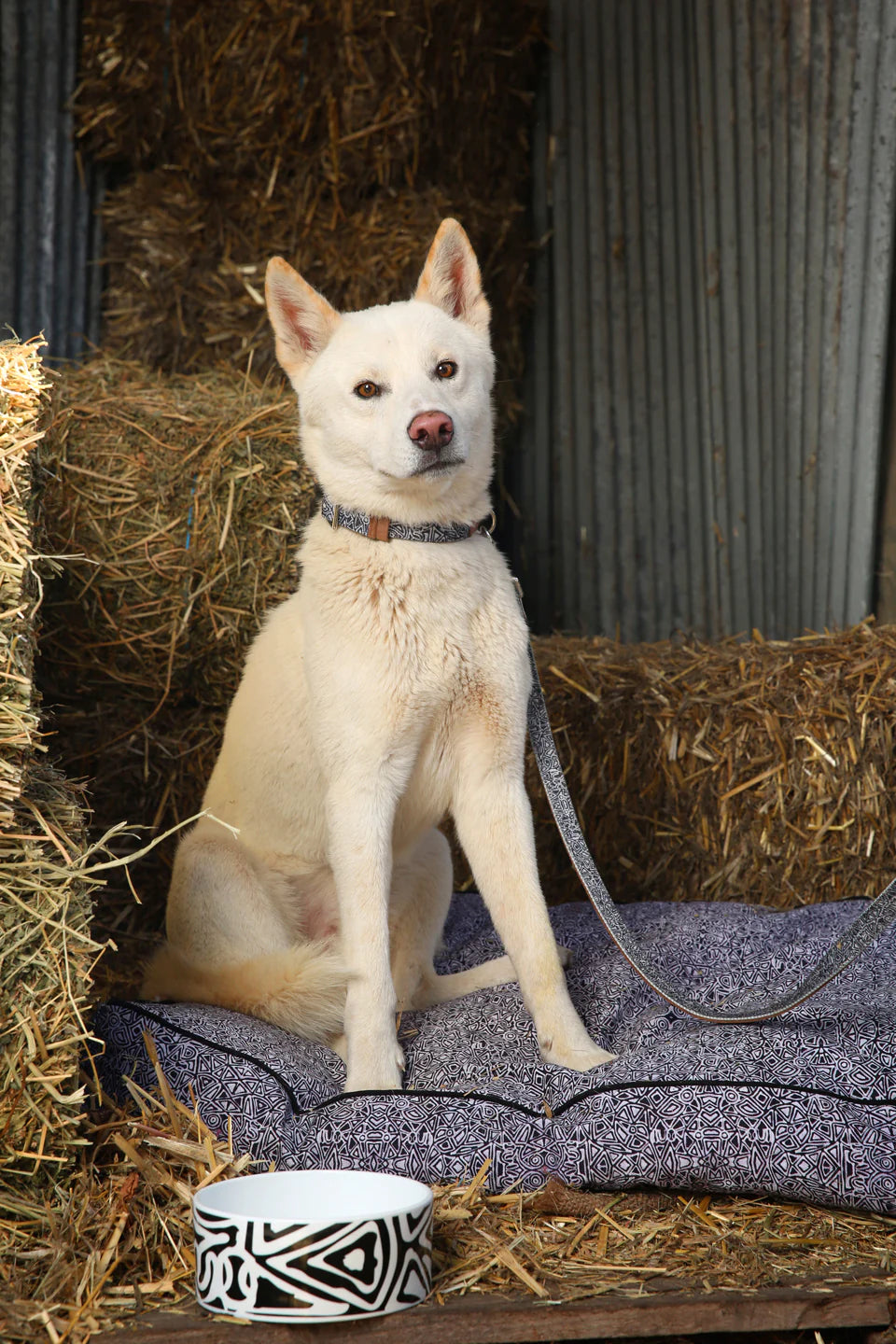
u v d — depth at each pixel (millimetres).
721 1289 1560
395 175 4156
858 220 4234
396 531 2307
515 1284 1587
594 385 5078
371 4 4047
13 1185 1761
